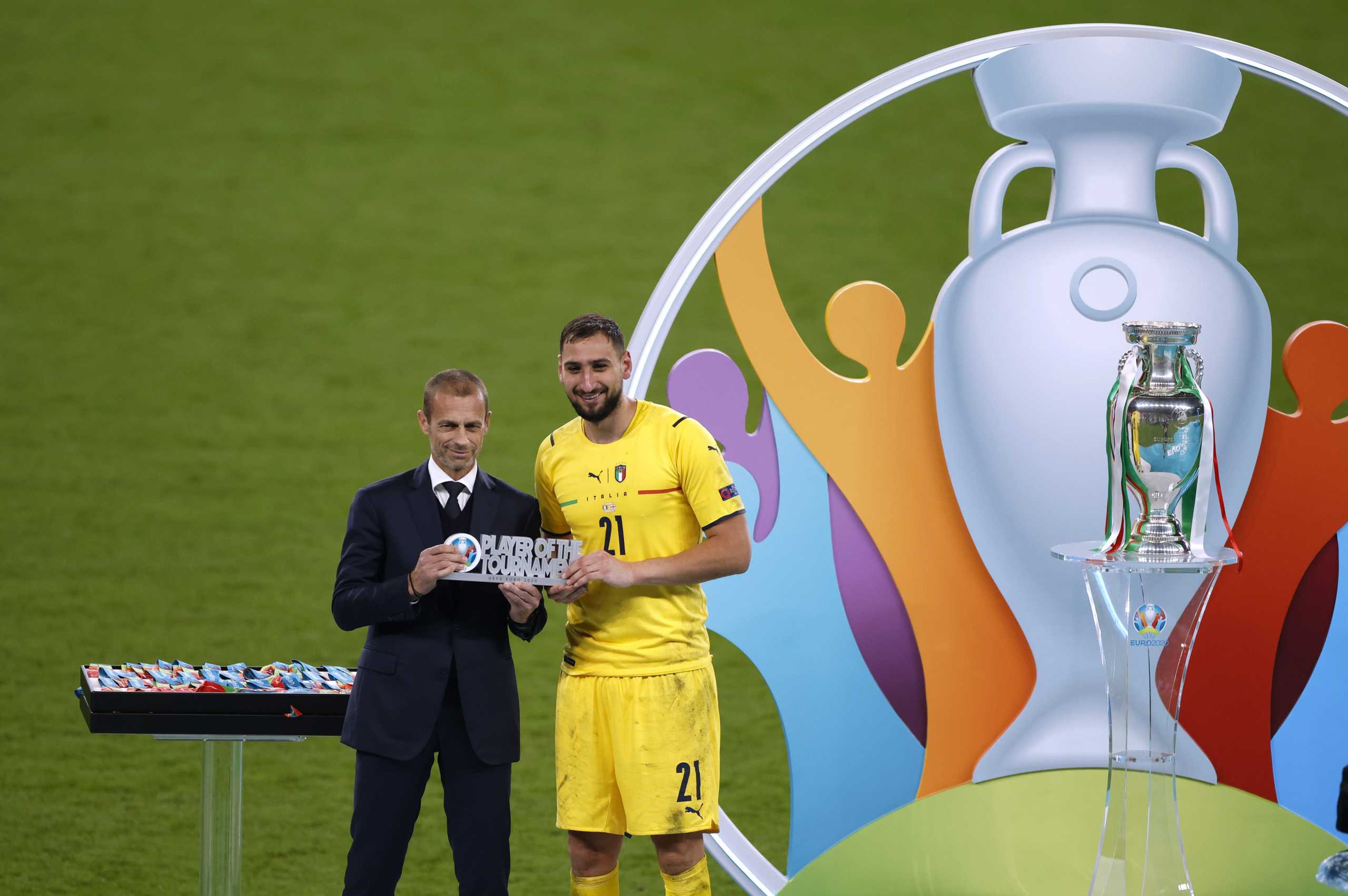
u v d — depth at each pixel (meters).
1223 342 12.38
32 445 29.83
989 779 12.49
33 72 47.97
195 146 44.84
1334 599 12.78
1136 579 10.47
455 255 39.84
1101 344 12.29
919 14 51.53
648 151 44.88
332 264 39.19
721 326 36.38
